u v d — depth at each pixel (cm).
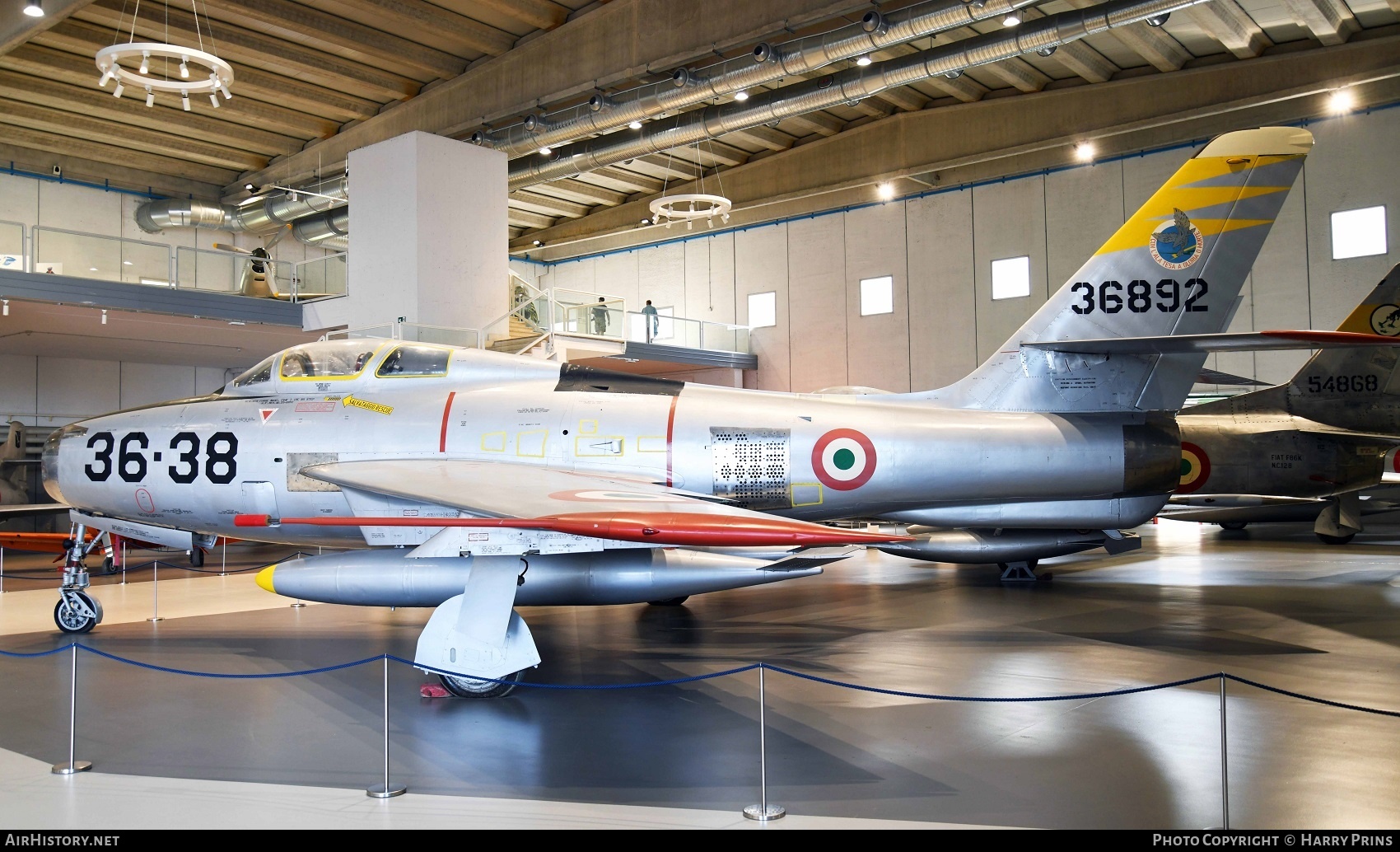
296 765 508
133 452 865
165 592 1212
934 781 467
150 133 2256
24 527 1858
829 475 816
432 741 551
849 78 1708
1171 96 1962
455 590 735
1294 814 415
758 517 635
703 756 516
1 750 538
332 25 1784
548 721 591
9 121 2092
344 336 1859
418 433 827
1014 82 2066
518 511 632
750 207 2683
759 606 1061
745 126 1883
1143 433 858
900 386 2519
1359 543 1684
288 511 838
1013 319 2344
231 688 688
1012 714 592
